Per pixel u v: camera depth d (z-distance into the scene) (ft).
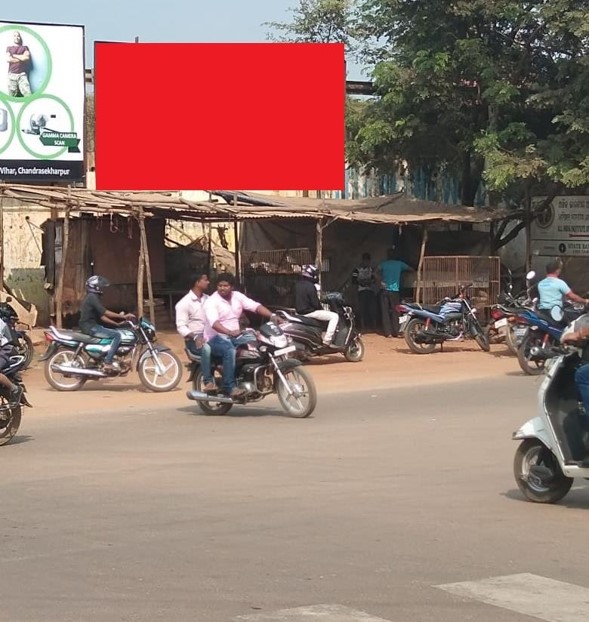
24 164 71.31
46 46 71.46
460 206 75.87
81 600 17.39
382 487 26.66
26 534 22.03
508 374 52.65
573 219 73.82
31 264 85.25
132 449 32.73
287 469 29.12
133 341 48.29
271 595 17.57
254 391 39.11
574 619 16.31
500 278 73.77
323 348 57.00
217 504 24.77
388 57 74.79
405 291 75.87
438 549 20.57
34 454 32.01
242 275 77.41
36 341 64.90
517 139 68.39
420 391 46.52
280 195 85.35
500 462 29.89
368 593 17.66
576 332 23.57
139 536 21.79
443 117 71.41
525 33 70.69
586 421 23.67
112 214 66.80
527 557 19.99
